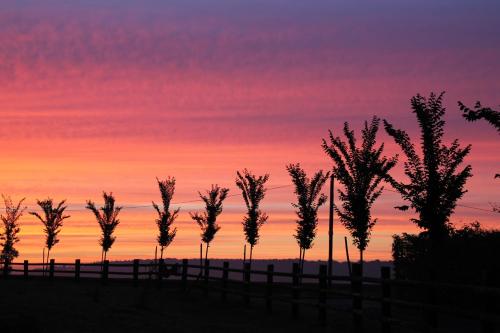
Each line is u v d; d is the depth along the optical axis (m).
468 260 18.61
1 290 21.95
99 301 19.19
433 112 21.00
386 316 13.10
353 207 27.28
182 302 20.98
